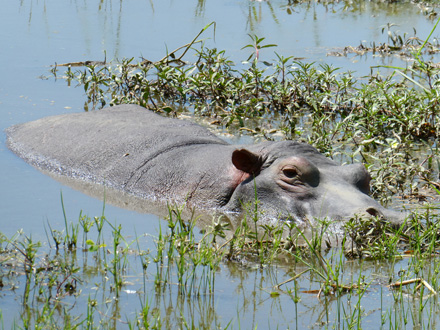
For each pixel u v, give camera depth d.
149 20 75.88
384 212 30.17
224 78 53.53
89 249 25.27
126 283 24.12
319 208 31.06
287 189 32.19
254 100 49.78
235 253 27.06
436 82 46.59
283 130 45.31
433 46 65.44
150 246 27.69
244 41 67.44
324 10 82.56
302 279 24.89
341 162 40.66
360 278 24.67
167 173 36.31
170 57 61.97
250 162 33.72
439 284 24.50
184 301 22.92
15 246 25.72
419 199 34.66
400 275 25.31
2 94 52.62
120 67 54.38
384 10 82.12
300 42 67.44
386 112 47.47
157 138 39.34
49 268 25.02
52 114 48.81
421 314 22.14
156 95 54.66
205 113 50.50
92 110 48.53
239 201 33.16
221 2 86.75
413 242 28.55
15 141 43.16
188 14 79.19
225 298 23.20
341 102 50.62
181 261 24.36
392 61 61.53
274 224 31.16
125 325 21.20
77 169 38.75
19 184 36.16
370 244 27.92
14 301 22.62
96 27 72.88
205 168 35.34
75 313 21.88
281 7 84.06
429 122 46.53
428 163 40.12
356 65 60.19
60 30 71.56
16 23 74.25
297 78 52.38
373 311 22.45
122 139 39.75
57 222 30.27
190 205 34.53
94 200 34.22
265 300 23.12
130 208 33.38
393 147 39.22
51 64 60.38
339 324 21.50
